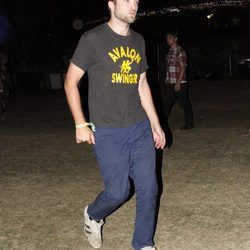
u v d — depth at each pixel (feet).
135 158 12.75
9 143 30.73
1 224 16.37
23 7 77.15
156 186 12.87
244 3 79.51
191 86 64.08
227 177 20.68
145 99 13.48
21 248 14.40
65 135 32.63
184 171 21.89
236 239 14.48
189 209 17.02
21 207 18.01
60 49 80.23
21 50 77.36
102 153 12.52
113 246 14.33
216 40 76.95
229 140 28.27
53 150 27.94
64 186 20.52
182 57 31.07
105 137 12.49
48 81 71.77
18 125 38.65
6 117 43.86
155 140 13.69
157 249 14.01
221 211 16.72
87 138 12.35
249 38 76.38
